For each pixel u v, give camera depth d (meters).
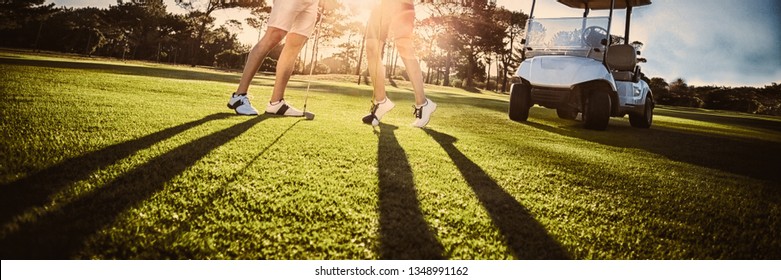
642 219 1.16
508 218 1.09
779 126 6.74
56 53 10.62
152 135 1.71
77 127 1.72
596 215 1.17
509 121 4.17
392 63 24.45
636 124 5.00
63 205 0.92
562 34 4.72
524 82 4.26
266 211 1.00
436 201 1.18
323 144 1.87
